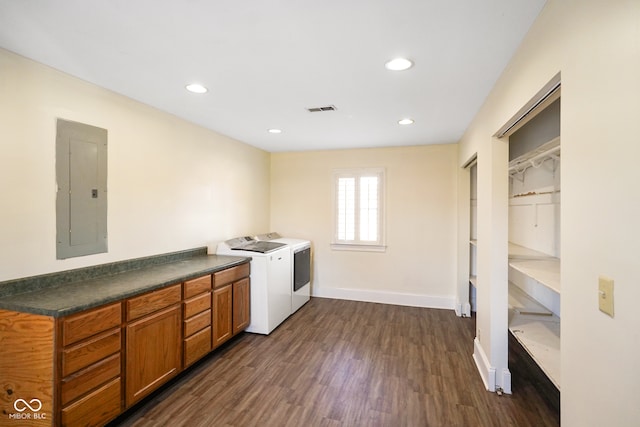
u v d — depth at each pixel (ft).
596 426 3.25
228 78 7.11
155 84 7.47
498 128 6.95
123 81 7.31
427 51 5.84
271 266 11.30
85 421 5.61
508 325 7.61
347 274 15.34
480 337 8.93
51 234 6.66
